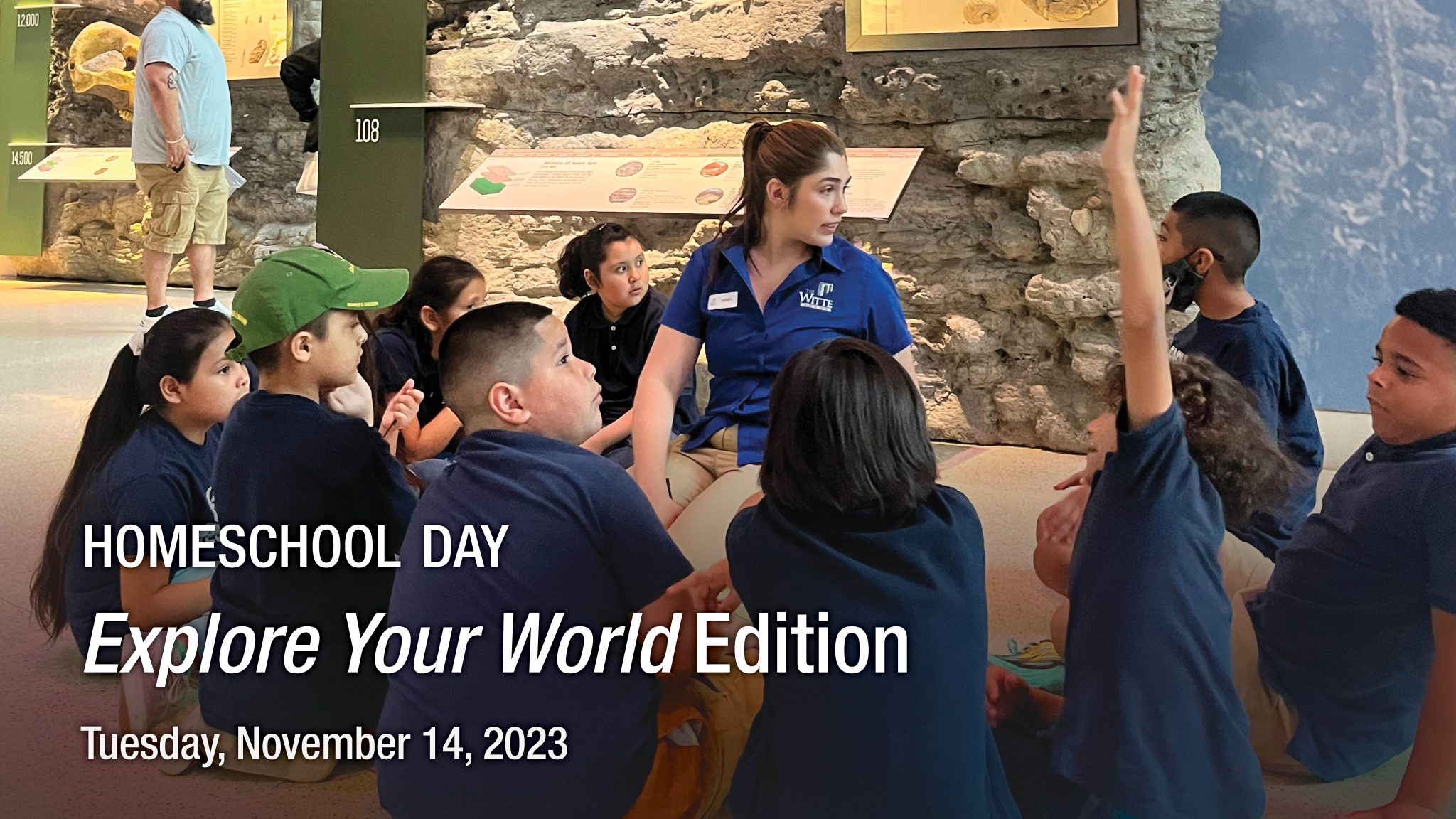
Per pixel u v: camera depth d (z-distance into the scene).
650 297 3.66
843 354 1.81
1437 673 1.96
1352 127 5.41
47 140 9.96
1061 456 4.54
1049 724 2.17
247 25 8.99
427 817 1.96
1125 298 1.80
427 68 5.66
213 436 2.68
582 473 1.97
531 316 2.10
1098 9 4.35
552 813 1.95
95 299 8.56
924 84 4.66
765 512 1.84
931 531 1.80
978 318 4.75
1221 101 5.60
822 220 2.80
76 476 2.65
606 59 5.29
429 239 5.78
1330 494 2.17
